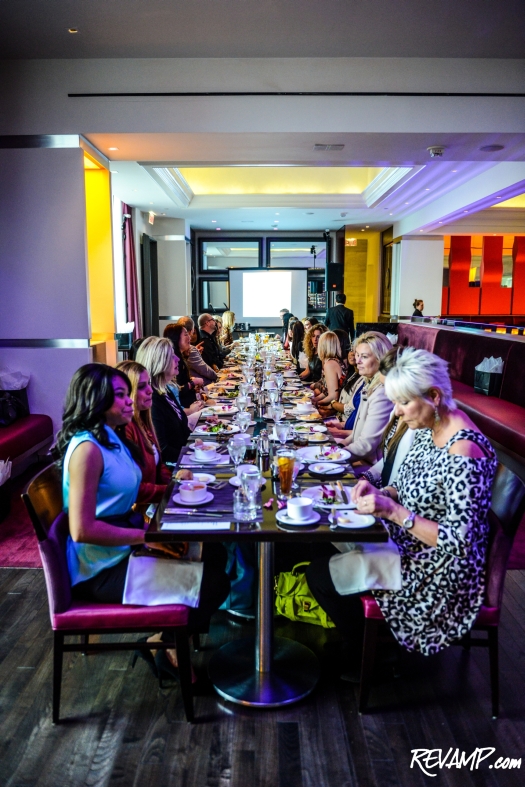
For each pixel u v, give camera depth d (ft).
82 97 16.88
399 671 7.52
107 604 6.51
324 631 8.57
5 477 12.98
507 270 50.57
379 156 20.18
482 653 8.09
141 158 20.02
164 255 43.01
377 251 52.24
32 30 14.92
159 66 16.81
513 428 15.16
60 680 6.56
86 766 6.03
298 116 17.10
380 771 6.00
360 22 14.66
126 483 6.79
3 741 6.37
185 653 6.51
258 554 7.06
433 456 6.47
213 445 9.26
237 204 37.52
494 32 15.26
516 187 26.58
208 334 24.40
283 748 6.29
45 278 17.35
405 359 6.37
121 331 31.89
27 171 17.04
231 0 13.46
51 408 17.76
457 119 17.21
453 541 5.97
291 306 51.29
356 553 6.55
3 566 10.61
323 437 9.93
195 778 5.89
